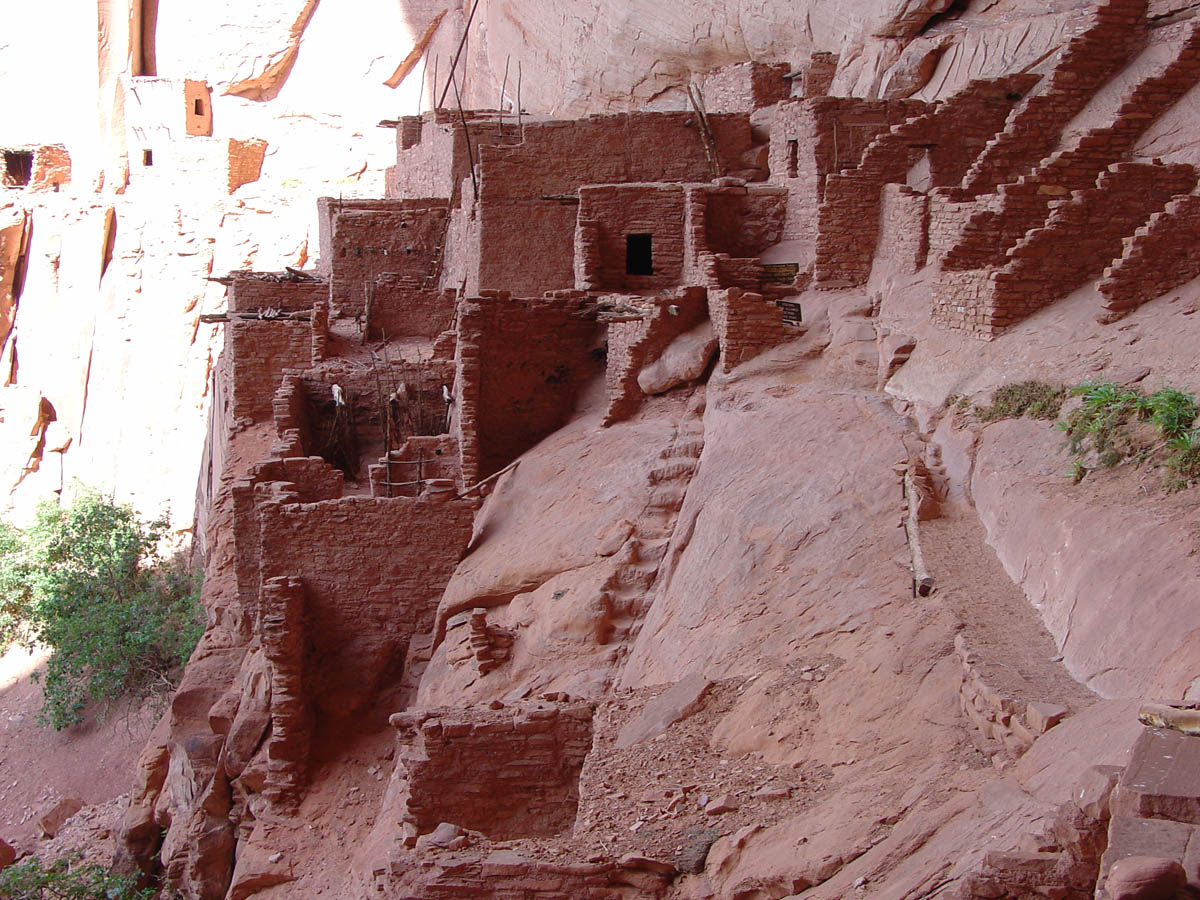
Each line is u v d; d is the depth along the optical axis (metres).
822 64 19.88
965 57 17.50
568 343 16.75
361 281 22.97
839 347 14.35
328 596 14.79
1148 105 13.39
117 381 35.78
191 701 15.53
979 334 12.43
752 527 11.31
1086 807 4.97
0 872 14.62
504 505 15.31
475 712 9.69
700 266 16.27
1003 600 8.77
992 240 13.55
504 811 9.41
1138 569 7.44
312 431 18.95
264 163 36.59
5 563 27.33
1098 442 9.34
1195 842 4.37
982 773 6.72
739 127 19.80
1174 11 14.27
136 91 35.72
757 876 6.67
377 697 14.64
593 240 17.77
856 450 11.70
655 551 12.85
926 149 15.70
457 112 23.88
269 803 13.73
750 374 14.51
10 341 37.38
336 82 36.28
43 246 36.59
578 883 7.07
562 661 12.15
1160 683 6.52
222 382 24.52
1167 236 11.14
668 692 9.45
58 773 22.38
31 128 37.94
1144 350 10.38
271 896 12.63
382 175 35.44
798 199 17.23
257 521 15.43
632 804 7.88
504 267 19.55
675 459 13.90
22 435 36.53
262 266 33.75
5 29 38.12
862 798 6.98
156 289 34.72
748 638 9.84
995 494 9.91
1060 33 15.78
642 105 24.77
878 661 8.41
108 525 27.64
